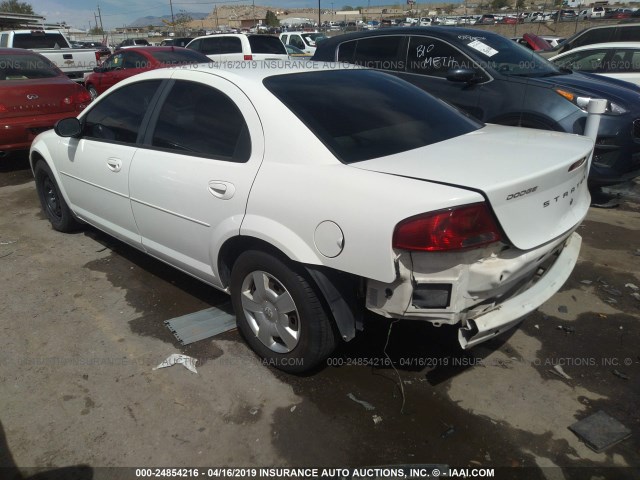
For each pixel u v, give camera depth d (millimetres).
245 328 2877
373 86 3090
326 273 2332
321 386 2670
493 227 2057
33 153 4594
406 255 2076
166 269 4004
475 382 2699
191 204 2883
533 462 2223
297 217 2342
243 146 2666
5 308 3438
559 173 2301
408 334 3096
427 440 2330
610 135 4895
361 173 2250
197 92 3012
